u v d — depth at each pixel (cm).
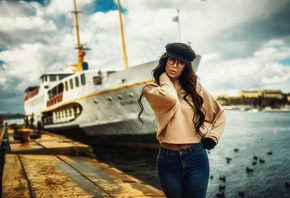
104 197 339
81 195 345
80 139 2077
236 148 2297
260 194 1022
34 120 3544
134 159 1471
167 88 164
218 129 177
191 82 171
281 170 1395
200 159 171
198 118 172
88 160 700
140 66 1405
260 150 2155
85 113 1875
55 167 545
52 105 2459
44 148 810
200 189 167
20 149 803
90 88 1767
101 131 1836
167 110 167
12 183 396
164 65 181
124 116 1603
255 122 6556
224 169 1466
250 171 1388
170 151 171
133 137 1667
